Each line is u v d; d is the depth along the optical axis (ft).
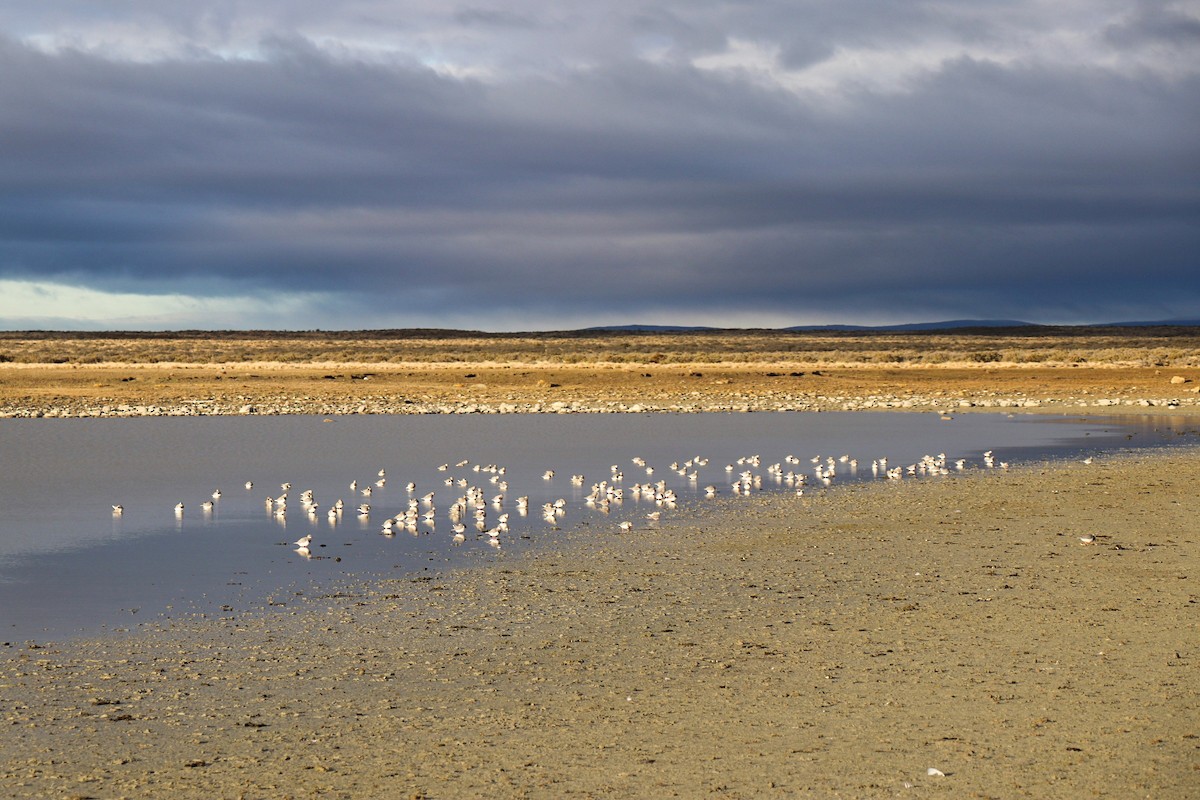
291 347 490.90
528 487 97.66
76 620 51.78
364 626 50.34
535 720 38.14
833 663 43.96
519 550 68.23
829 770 33.47
